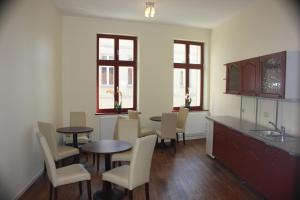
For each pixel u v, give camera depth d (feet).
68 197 10.69
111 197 10.56
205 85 22.62
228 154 14.12
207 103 22.66
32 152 12.12
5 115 9.36
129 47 20.58
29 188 11.59
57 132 14.70
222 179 12.96
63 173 9.59
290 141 10.23
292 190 8.92
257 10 14.73
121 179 9.30
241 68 14.39
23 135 11.04
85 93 19.20
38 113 13.08
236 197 10.89
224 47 19.36
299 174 8.75
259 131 12.31
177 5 15.55
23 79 11.03
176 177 13.19
